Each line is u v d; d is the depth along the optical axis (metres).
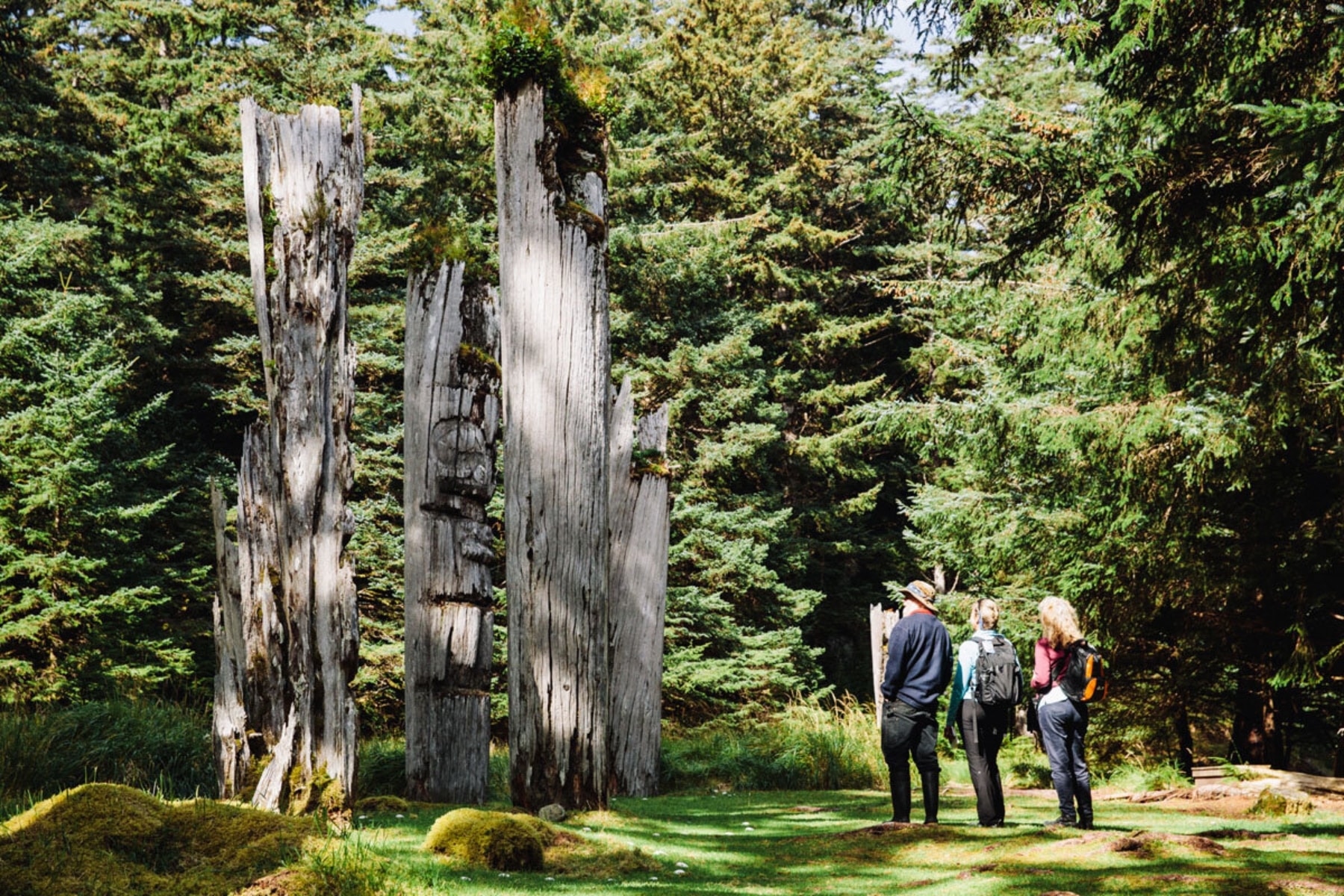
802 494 27.97
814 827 7.32
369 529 17.86
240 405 20.06
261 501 6.07
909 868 5.42
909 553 26.86
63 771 7.16
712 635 20.33
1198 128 7.76
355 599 6.07
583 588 7.02
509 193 7.28
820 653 22.14
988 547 14.33
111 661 14.07
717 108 25.20
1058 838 5.92
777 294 27.44
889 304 29.83
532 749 6.97
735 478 23.81
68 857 4.01
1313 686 11.75
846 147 28.70
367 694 17.42
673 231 22.28
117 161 20.80
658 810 8.61
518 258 7.20
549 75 7.38
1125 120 10.12
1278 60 7.14
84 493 13.80
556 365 7.06
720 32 25.00
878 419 15.15
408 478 7.80
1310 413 9.22
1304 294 6.40
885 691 6.88
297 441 6.01
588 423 7.09
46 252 16.97
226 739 5.92
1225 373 9.17
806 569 26.05
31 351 15.08
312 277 6.08
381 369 19.88
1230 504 11.47
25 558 13.27
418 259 8.03
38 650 13.37
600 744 7.09
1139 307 10.09
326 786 5.83
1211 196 6.73
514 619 7.06
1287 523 11.41
